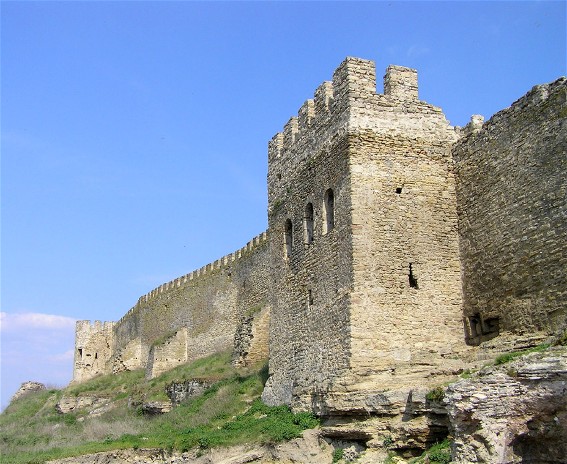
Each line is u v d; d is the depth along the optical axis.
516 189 25.88
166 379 55.16
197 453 29.27
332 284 28.75
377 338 26.88
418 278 27.95
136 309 78.88
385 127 29.20
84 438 41.38
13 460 35.34
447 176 29.45
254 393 37.41
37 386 75.88
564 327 23.06
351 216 27.91
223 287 60.91
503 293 26.11
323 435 26.05
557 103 24.30
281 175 35.31
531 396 18.77
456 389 19.86
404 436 22.16
